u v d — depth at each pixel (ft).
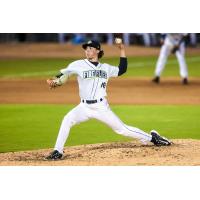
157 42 378.73
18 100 190.80
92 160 111.14
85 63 111.55
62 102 186.91
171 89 212.64
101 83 111.55
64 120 112.16
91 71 110.73
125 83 230.27
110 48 363.35
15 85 227.40
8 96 199.62
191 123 150.20
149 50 363.76
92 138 132.77
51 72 266.16
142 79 242.37
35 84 229.86
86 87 111.04
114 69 113.80
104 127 145.59
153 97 195.00
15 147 124.06
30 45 384.27
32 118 158.10
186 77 225.35
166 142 120.16
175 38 220.02
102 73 111.75
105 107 112.37
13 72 269.64
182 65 224.12
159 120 154.81
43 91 211.82
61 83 111.75
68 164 108.78
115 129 115.03
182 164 107.86
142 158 111.86
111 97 195.83
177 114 163.43
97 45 111.75
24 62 309.83
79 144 126.11
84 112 112.06
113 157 112.98
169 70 276.21
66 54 340.39
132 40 389.80
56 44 386.11
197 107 174.91
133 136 116.88
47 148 123.13
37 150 121.29
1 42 398.21
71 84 232.12
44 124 149.59
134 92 206.49
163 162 108.99
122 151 117.08
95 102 111.55
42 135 136.26
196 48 371.15
